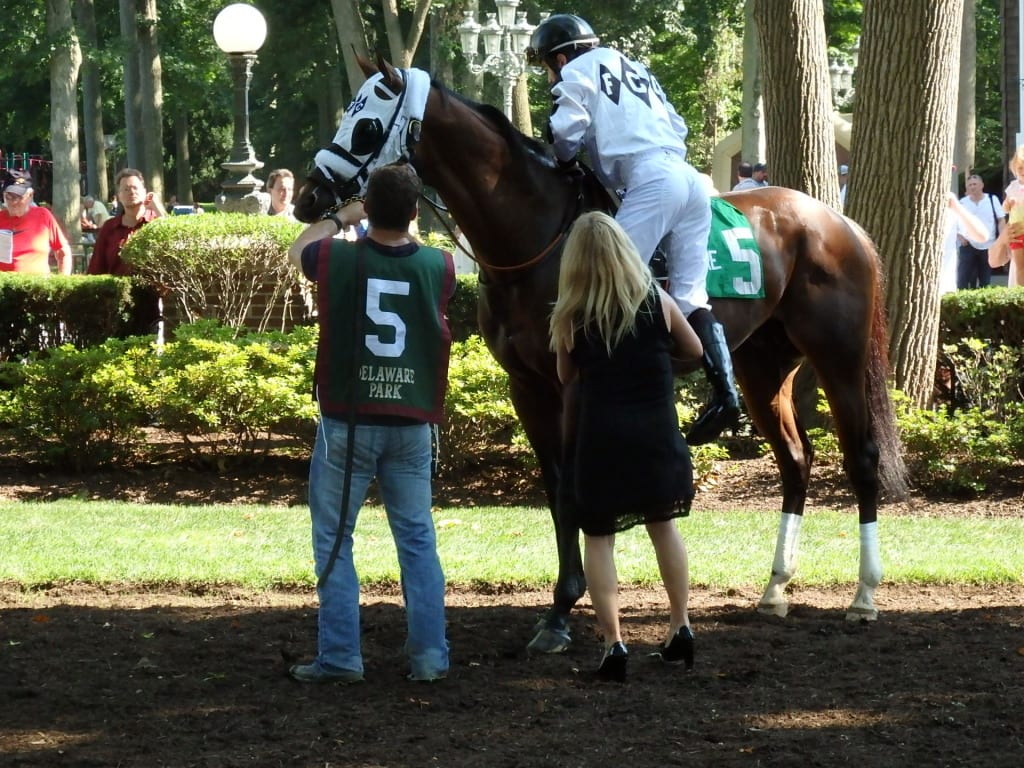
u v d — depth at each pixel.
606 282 7.88
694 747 7.09
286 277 19.92
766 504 15.34
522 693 8.09
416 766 6.78
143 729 7.39
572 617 10.09
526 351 9.02
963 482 15.66
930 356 17.25
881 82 16.84
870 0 16.89
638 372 7.99
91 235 44.03
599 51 9.12
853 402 10.62
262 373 17.06
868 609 10.06
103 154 56.53
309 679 8.27
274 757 6.90
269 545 12.66
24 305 19.14
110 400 16.78
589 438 8.02
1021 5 26.45
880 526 13.88
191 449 17.59
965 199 26.45
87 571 11.39
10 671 8.50
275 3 59.88
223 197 24.45
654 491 8.00
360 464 8.03
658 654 8.91
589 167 9.32
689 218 9.05
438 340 8.06
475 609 10.34
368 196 8.02
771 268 10.21
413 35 40.22
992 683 8.28
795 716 7.62
